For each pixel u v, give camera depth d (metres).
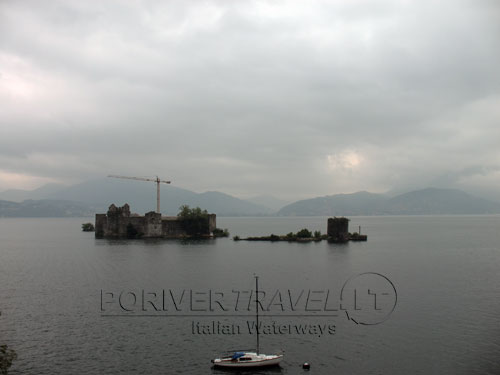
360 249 156.25
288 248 158.38
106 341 56.41
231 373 47.97
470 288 85.06
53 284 89.38
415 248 161.25
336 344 55.69
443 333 59.25
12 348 54.16
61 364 49.84
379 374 47.94
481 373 47.78
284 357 52.03
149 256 134.00
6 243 193.88
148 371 48.22
